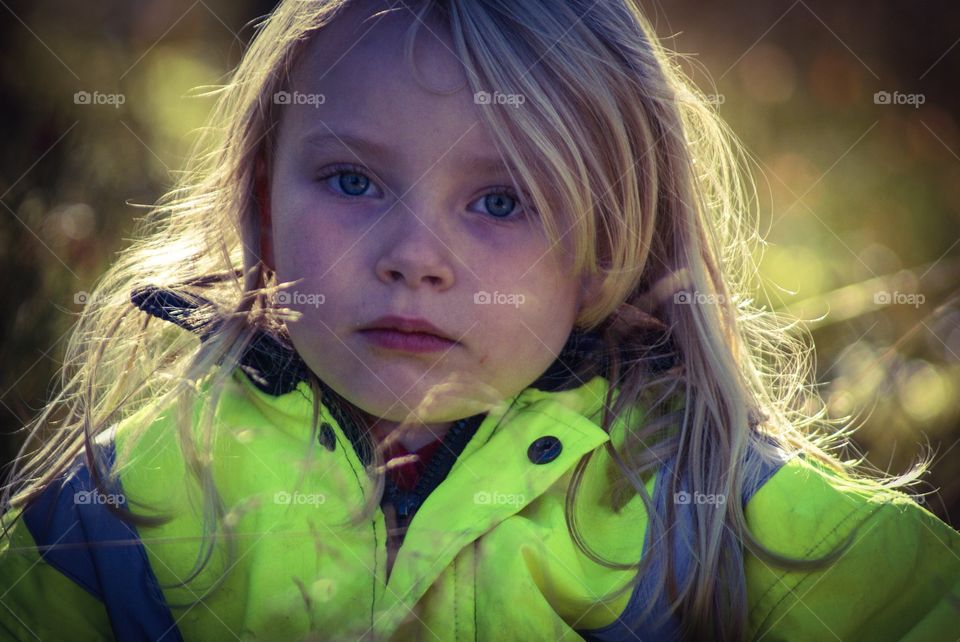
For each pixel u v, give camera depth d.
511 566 1.26
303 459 1.33
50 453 1.58
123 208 2.20
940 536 1.32
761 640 1.32
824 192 2.93
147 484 1.35
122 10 2.98
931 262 2.69
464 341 1.26
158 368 1.54
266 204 1.45
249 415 1.39
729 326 1.55
